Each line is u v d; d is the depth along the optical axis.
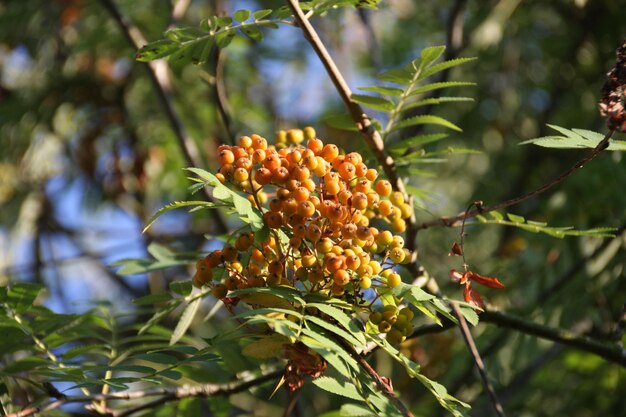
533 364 4.45
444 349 4.31
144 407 2.97
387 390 2.06
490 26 5.46
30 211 6.13
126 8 5.64
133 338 3.01
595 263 4.20
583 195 4.41
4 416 2.59
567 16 5.65
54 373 2.30
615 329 2.99
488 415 4.34
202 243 5.86
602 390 4.54
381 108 2.62
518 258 4.45
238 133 5.94
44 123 5.95
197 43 2.74
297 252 2.19
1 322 2.67
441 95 4.77
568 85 5.70
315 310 2.05
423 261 5.38
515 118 5.91
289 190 2.10
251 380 3.01
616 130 2.23
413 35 6.60
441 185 5.77
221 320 5.23
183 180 6.05
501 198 5.58
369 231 2.11
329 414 3.02
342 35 6.38
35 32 6.04
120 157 6.01
